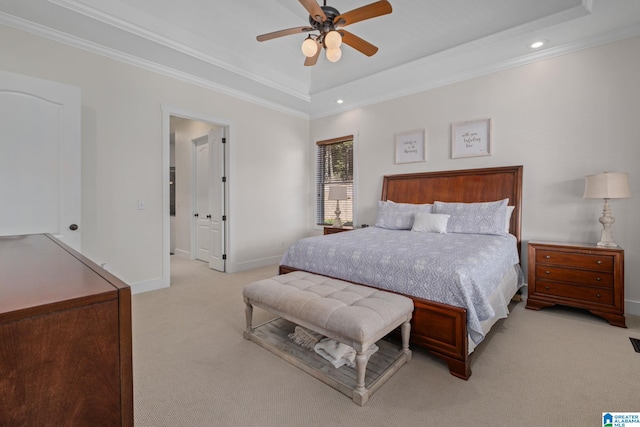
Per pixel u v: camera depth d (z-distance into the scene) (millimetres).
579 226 3211
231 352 2195
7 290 636
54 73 2920
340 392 1743
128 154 3434
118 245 3381
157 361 2068
